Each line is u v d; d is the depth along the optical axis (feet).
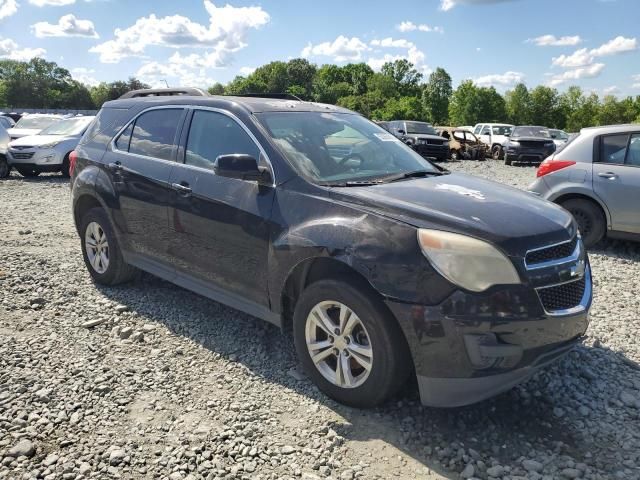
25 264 21.48
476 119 307.37
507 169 77.77
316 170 13.34
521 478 9.75
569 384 13.00
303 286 12.60
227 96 16.87
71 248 24.64
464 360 10.23
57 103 417.28
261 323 16.20
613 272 22.58
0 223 30.25
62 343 14.76
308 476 9.72
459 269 10.26
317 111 15.89
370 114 319.27
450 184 13.41
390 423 11.30
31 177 54.49
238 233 13.60
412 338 10.48
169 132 16.48
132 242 17.39
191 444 10.55
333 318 11.96
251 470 9.85
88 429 10.98
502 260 10.35
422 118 307.78
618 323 16.92
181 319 16.46
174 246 15.74
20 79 407.23
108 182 17.87
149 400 12.09
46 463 9.89
